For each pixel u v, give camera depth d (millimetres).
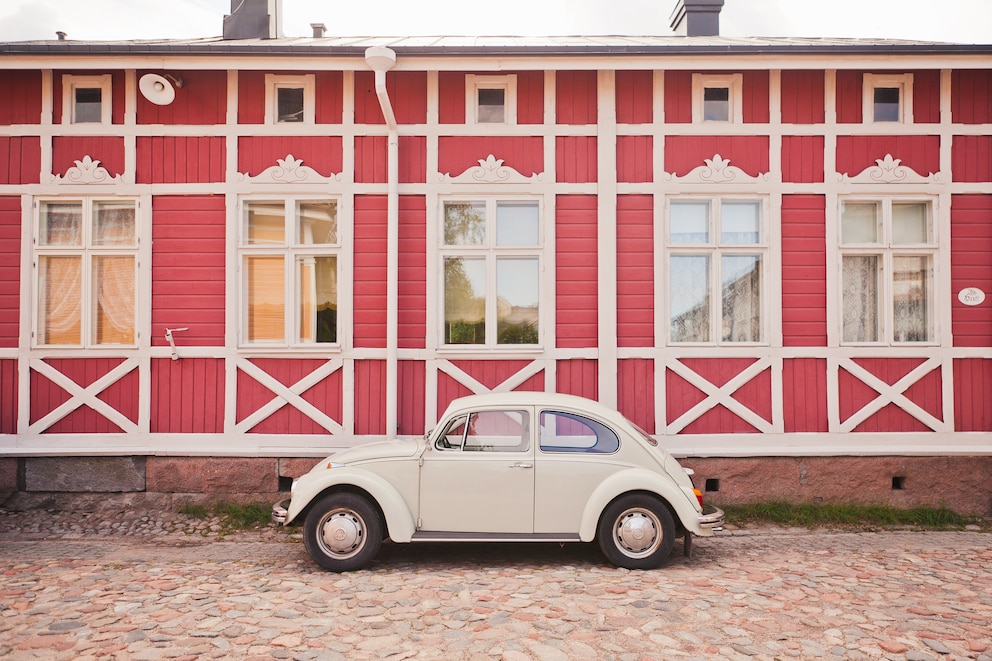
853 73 7422
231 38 8859
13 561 5621
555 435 5395
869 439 7309
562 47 6836
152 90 7109
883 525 6938
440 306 7398
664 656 3732
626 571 5242
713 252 7445
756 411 7348
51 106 7363
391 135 7289
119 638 3947
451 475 5293
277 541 6371
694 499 5320
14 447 7211
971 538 6453
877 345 7352
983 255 7391
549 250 7379
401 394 7352
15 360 7312
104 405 7293
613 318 7320
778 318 7348
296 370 7379
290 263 7418
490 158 7406
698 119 7445
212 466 7246
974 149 7406
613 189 7355
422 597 4652
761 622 4215
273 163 7414
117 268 7469
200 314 7371
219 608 4441
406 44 7203
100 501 7191
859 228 7547
